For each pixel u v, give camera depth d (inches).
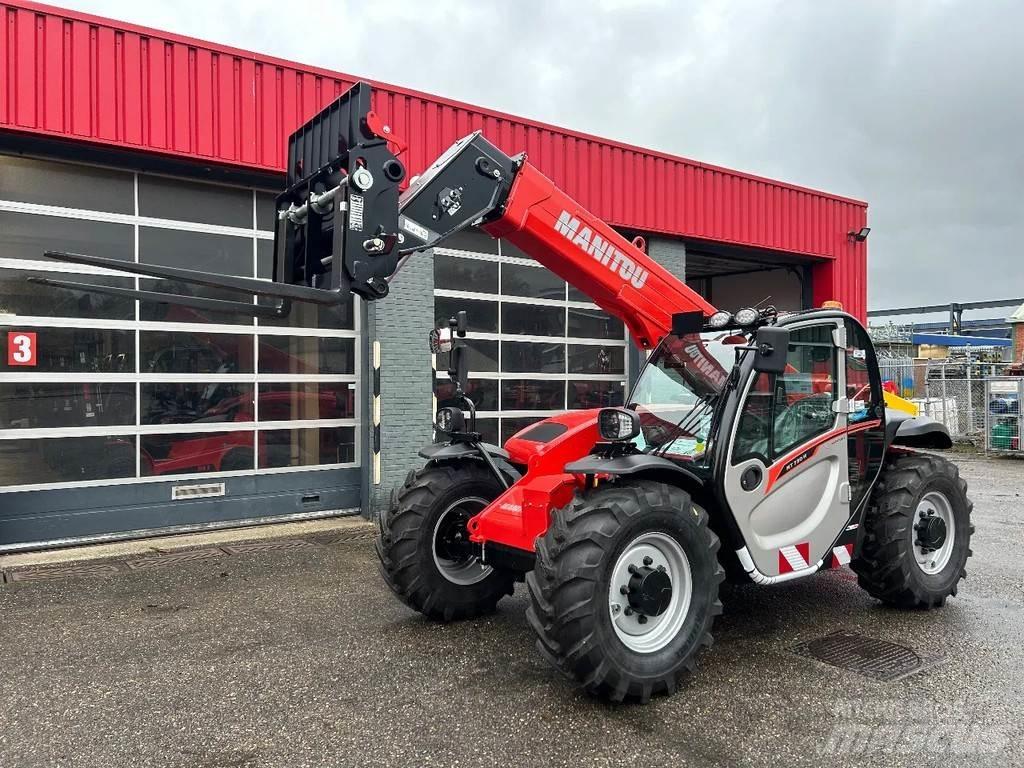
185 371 302.4
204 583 229.5
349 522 323.3
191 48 286.0
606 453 158.9
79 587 225.3
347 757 123.5
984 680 153.7
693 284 618.2
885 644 175.2
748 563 166.2
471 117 355.3
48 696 147.9
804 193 498.6
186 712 140.5
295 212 165.8
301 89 309.6
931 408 667.4
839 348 188.1
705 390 175.5
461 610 191.9
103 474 285.4
